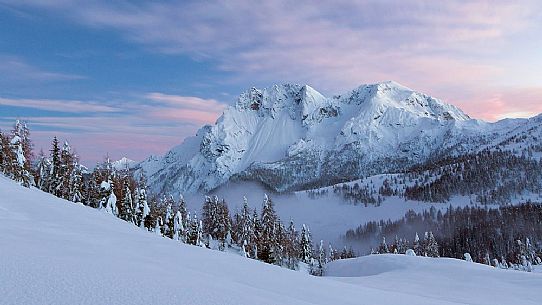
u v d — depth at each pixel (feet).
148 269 20.29
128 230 53.06
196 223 237.66
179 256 31.96
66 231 34.19
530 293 61.16
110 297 13.51
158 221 201.26
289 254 271.08
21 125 197.77
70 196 194.49
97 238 33.27
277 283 27.86
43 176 205.87
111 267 18.75
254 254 248.32
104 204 179.01
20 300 11.86
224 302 15.48
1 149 177.17
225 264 32.48
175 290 15.94
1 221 33.45
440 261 100.78
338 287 32.60
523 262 347.97
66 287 13.83
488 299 52.75
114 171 203.21
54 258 18.56
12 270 14.94
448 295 54.60
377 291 35.53
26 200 62.75
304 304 19.49
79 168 203.10
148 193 211.20
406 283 66.44
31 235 26.78
